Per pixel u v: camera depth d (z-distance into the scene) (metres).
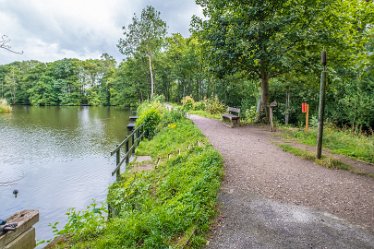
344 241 3.29
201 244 3.18
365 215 4.00
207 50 13.90
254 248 3.12
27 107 54.84
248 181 5.36
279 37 11.98
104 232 3.86
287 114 20.30
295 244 3.21
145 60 39.59
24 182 9.14
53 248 3.70
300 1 11.37
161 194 5.25
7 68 69.88
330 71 12.41
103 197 7.62
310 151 7.62
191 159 6.73
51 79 65.00
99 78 75.38
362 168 6.34
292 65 12.26
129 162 9.19
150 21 34.09
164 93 47.75
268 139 9.70
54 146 15.35
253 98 24.98
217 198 4.49
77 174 9.95
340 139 9.32
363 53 8.03
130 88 46.91
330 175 5.82
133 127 16.11
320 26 11.82
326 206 4.30
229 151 7.75
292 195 4.71
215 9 13.52
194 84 40.41
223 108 20.84
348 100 15.39
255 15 11.84
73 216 4.60
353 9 11.23
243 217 3.88
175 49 39.12
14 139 17.55
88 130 21.70
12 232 2.30
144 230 3.44
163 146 10.32
